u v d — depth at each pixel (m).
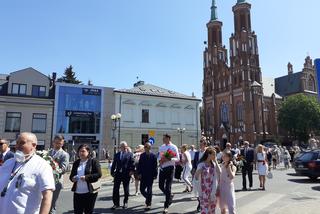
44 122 38.69
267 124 72.19
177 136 47.25
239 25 75.44
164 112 46.84
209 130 79.12
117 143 42.19
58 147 7.90
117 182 9.93
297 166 18.64
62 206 10.34
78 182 6.53
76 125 40.31
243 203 10.48
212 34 84.56
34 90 39.06
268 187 14.85
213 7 87.50
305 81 80.31
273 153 27.77
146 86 49.31
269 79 85.88
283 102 69.06
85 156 6.71
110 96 43.12
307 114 64.06
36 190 3.65
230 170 7.49
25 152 3.79
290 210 8.90
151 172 9.78
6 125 36.91
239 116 71.62
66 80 74.50
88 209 6.54
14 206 3.48
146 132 44.81
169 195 9.15
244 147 14.92
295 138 67.94
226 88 76.75
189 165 13.35
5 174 3.70
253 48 74.25
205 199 7.00
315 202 10.30
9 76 38.09
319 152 18.16
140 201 11.20
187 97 49.34
